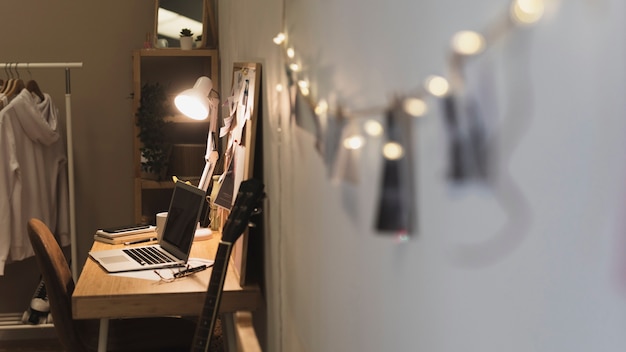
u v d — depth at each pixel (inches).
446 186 26.1
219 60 164.4
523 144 20.2
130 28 172.6
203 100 117.9
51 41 170.9
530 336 20.6
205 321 77.9
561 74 18.2
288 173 69.4
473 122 23.2
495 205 22.2
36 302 160.6
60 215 163.6
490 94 22.0
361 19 38.0
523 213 20.5
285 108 70.2
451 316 26.8
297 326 64.9
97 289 89.7
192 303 88.9
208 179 126.3
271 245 84.5
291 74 64.3
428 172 28.0
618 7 15.9
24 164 149.8
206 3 161.9
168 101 161.0
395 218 31.2
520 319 21.2
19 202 146.9
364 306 39.7
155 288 90.2
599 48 16.6
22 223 149.0
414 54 29.3
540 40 19.1
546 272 19.4
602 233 16.8
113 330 110.7
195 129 170.7
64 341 102.4
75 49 171.6
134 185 169.8
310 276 57.3
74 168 173.6
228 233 79.6
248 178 89.9
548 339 19.5
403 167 31.0
